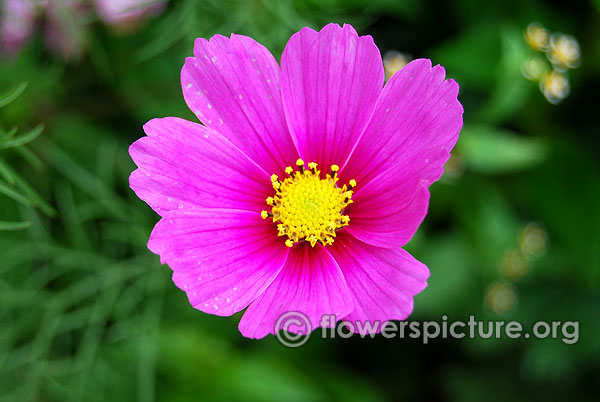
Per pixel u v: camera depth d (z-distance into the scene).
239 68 0.36
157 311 0.43
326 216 0.37
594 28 0.45
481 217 0.44
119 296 0.43
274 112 0.36
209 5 0.41
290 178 0.37
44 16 0.42
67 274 0.43
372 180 0.36
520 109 0.45
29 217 0.42
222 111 0.36
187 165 0.36
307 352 0.46
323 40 0.36
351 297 0.36
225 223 0.36
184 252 0.35
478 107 0.45
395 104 0.36
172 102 0.42
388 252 0.36
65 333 0.44
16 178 0.38
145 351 0.43
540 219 0.46
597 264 0.45
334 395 0.46
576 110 0.46
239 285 0.36
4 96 0.38
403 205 0.35
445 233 0.45
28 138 0.38
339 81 0.36
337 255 0.36
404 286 0.35
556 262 0.46
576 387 0.47
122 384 0.43
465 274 0.45
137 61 0.41
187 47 0.41
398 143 0.36
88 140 0.43
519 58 0.42
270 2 0.41
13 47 0.42
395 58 0.44
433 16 0.45
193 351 0.44
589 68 0.46
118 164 0.43
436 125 0.35
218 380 0.44
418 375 0.48
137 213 0.42
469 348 0.46
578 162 0.45
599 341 0.46
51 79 0.42
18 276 0.43
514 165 0.42
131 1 0.41
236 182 0.36
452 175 0.42
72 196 0.43
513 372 0.48
